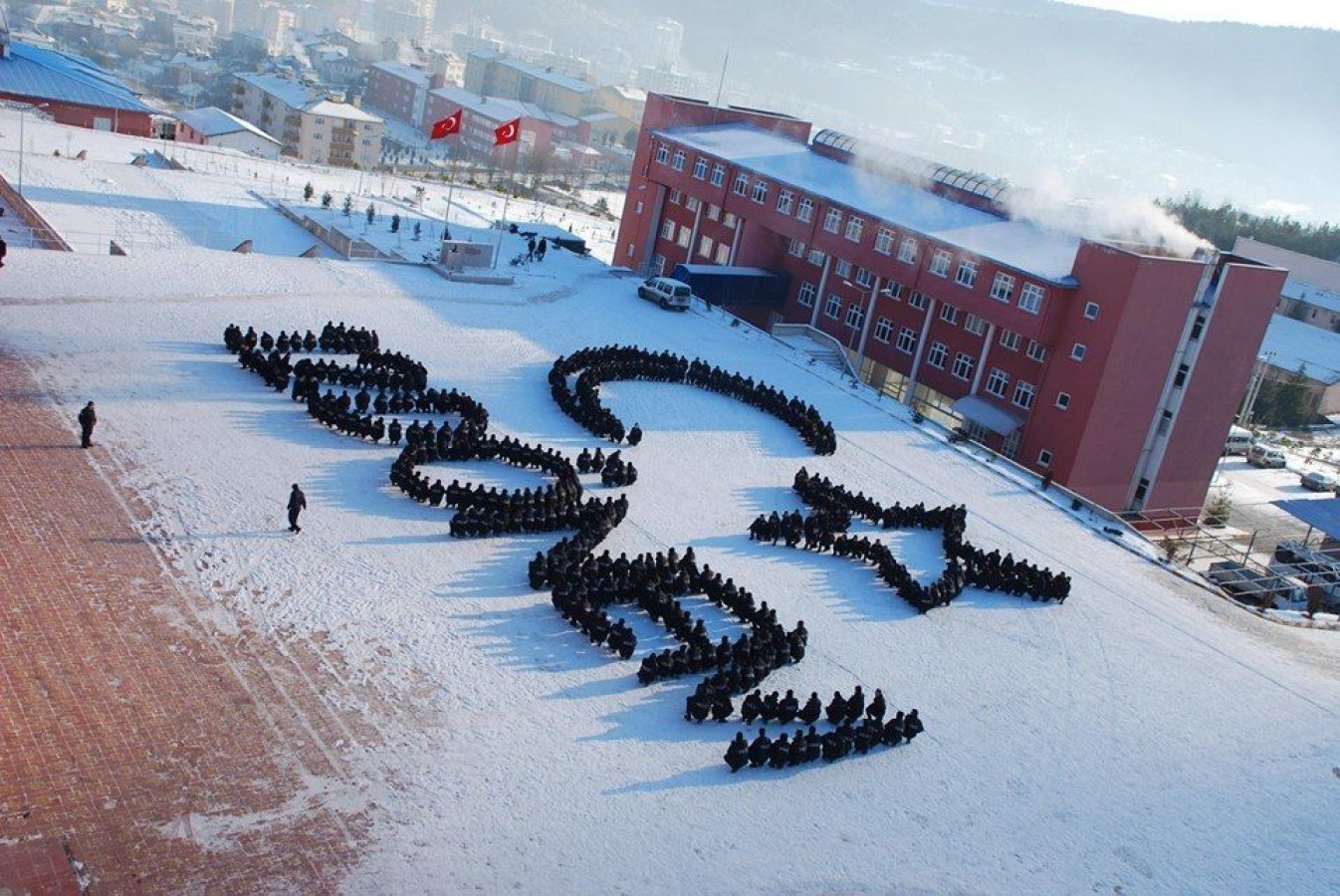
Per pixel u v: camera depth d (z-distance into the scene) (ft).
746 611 128.77
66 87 355.97
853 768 109.09
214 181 309.42
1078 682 133.80
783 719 111.65
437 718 102.27
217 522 126.11
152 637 103.81
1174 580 171.01
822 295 264.11
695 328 246.88
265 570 118.73
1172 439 219.41
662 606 123.95
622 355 205.26
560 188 652.48
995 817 105.70
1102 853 103.65
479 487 141.38
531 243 276.62
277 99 632.79
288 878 80.94
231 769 90.17
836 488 166.61
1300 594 193.57
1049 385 215.10
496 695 107.55
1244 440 302.86
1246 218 551.59
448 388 180.55
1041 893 96.68
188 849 81.56
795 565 148.05
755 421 199.21
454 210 346.95
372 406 167.53
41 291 182.39
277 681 101.91
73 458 132.16
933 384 239.50
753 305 273.13
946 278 230.07
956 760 113.50
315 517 132.36
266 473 140.15
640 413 190.90
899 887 93.76
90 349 164.04
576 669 114.62
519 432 169.99
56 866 77.56
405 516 137.80
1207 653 147.95
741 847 94.43
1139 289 201.98
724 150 281.13
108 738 90.27
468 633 116.26
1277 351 374.63
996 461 204.13
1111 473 217.15
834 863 94.94
